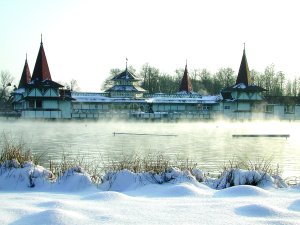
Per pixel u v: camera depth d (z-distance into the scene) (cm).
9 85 11019
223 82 13488
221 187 1123
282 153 2888
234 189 950
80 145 3322
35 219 661
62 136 4334
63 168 1320
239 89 8919
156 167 1285
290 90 12456
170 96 9225
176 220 677
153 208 766
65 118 7794
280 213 712
